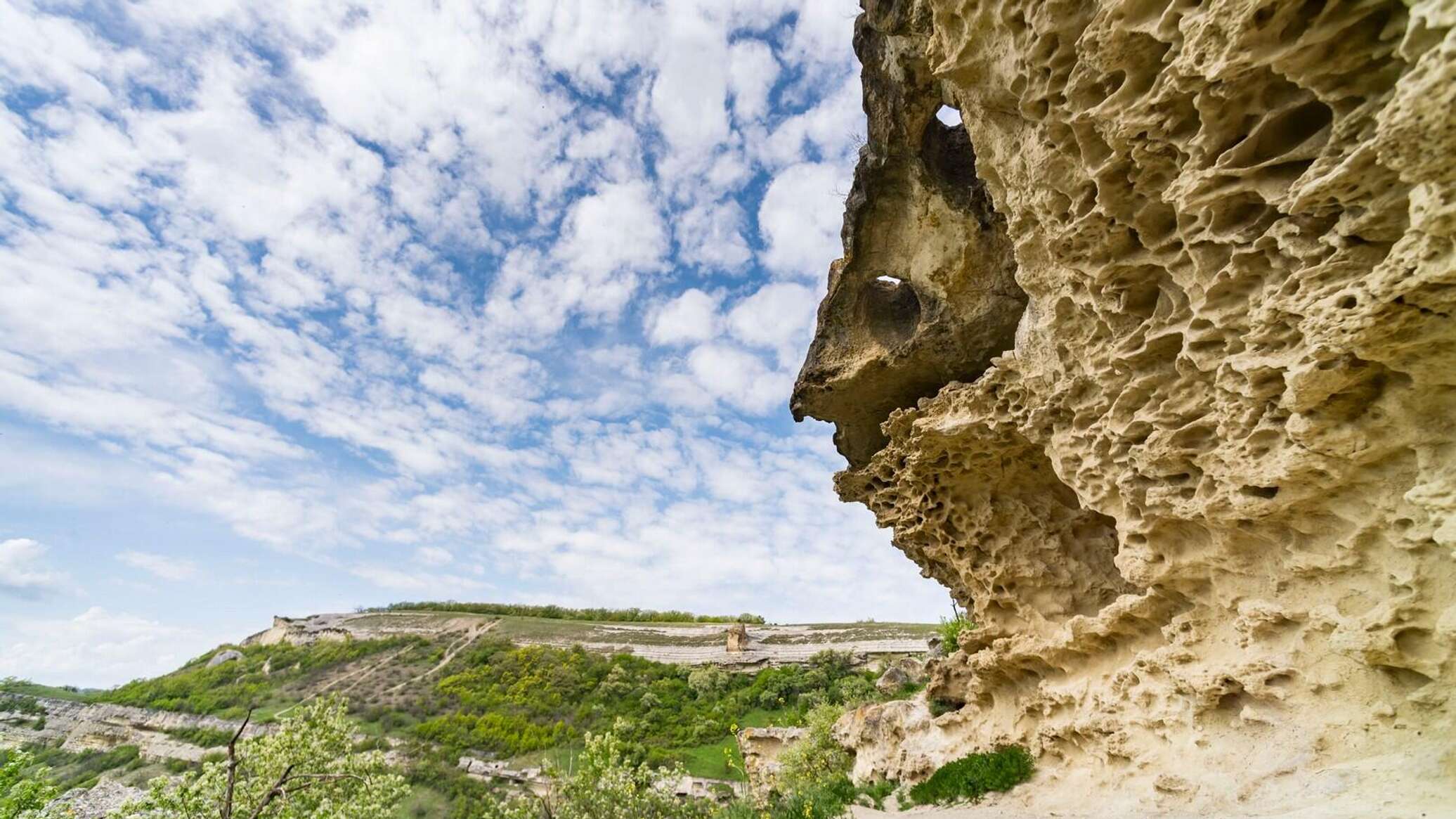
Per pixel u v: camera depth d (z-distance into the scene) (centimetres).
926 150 1027
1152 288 662
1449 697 452
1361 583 518
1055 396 810
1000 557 1062
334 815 1505
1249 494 579
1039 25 611
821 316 1249
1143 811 638
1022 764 941
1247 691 591
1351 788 459
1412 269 397
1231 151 503
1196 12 485
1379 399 470
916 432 1072
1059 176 672
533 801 2239
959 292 1036
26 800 1280
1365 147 409
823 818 1102
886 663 4944
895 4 881
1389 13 412
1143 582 718
